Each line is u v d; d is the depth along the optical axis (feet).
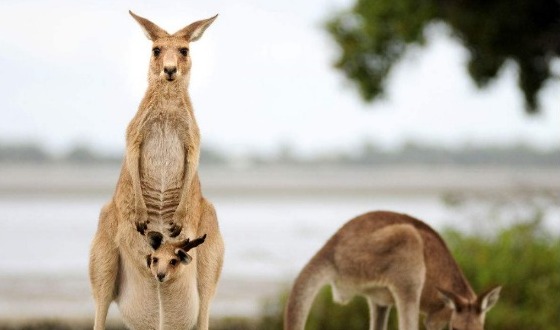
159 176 33.35
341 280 40.40
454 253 60.08
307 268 39.99
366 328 53.52
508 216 66.85
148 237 32.24
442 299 40.86
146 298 33.88
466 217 73.51
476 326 39.40
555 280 58.65
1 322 57.67
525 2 76.28
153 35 33.19
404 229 40.55
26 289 74.90
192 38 33.50
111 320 58.03
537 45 78.38
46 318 58.49
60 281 80.12
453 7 78.13
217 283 35.32
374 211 41.68
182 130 33.24
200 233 34.53
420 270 40.45
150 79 33.09
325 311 53.98
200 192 34.88
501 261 59.77
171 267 31.24
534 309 56.70
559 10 76.23
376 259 40.14
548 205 67.00
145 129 33.04
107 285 34.32
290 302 39.52
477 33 78.07
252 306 64.80
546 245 63.52
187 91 33.37
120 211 33.71
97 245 34.22
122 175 33.96
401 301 40.24
